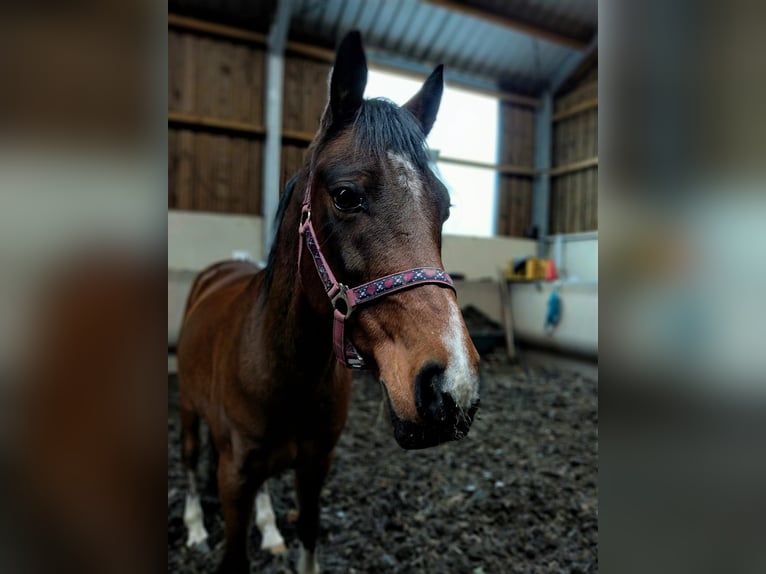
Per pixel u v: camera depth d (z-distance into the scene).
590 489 2.02
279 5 4.77
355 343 0.79
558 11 5.71
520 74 6.41
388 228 0.74
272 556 1.53
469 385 0.65
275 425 1.04
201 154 4.96
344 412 1.18
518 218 6.60
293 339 0.96
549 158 6.60
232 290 1.57
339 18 5.32
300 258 0.89
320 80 5.43
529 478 2.12
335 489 1.99
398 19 5.48
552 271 5.13
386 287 0.72
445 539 1.63
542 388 3.87
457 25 5.67
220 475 1.14
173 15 4.76
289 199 1.04
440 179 0.85
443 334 0.67
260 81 5.16
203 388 1.35
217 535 1.65
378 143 0.77
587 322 4.40
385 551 1.56
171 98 4.81
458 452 2.44
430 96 1.02
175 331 4.07
